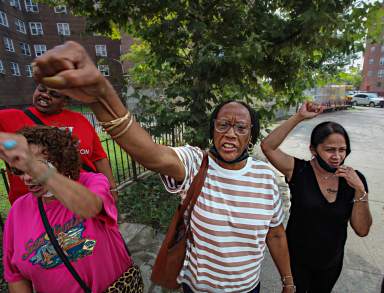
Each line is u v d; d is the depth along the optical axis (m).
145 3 3.18
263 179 1.29
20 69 24.33
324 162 1.56
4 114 1.81
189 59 3.62
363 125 13.16
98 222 1.23
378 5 2.60
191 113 3.54
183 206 1.28
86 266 1.19
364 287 2.44
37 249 1.14
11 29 22.94
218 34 3.39
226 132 1.18
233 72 3.37
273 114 3.78
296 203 1.68
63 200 0.89
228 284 1.33
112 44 26.17
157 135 3.63
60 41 26.12
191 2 3.25
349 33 2.80
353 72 5.02
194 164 1.24
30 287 1.28
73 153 1.14
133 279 1.38
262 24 3.16
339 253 1.73
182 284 1.52
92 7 3.35
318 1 2.64
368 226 1.61
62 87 0.64
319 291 1.94
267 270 2.69
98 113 0.81
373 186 4.82
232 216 1.23
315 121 14.39
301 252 1.74
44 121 1.91
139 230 3.35
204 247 1.29
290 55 3.31
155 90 4.39
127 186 4.63
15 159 0.78
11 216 1.21
